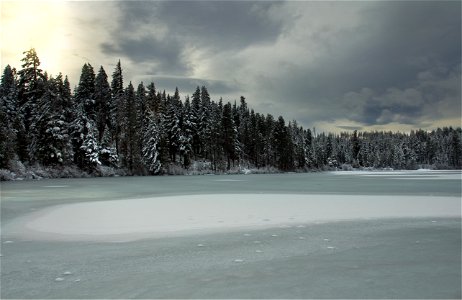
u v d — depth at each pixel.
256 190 31.14
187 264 8.30
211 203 20.44
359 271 7.73
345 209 17.61
